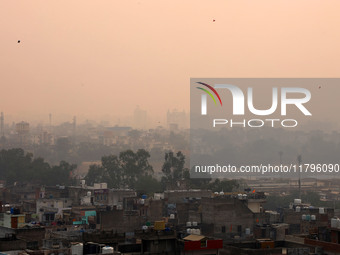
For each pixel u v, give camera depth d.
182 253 60.19
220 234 106.62
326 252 59.50
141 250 59.94
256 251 58.38
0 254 63.19
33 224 95.19
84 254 58.22
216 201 108.31
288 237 66.31
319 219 108.75
